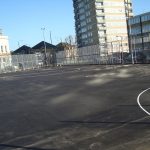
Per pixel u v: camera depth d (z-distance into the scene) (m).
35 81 35.19
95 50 62.28
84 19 149.12
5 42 91.75
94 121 13.97
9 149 11.02
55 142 11.29
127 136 11.18
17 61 74.44
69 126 13.48
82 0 148.88
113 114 15.05
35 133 12.84
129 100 18.41
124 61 53.41
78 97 21.20
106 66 50.59
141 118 13.73
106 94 21.42
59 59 77.31
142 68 38.97
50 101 20.55
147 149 9.66
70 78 34.81
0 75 56.12
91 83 28.42
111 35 142.00
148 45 50.78
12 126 14.47
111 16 142.25
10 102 21.70
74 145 10.70
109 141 10.80
